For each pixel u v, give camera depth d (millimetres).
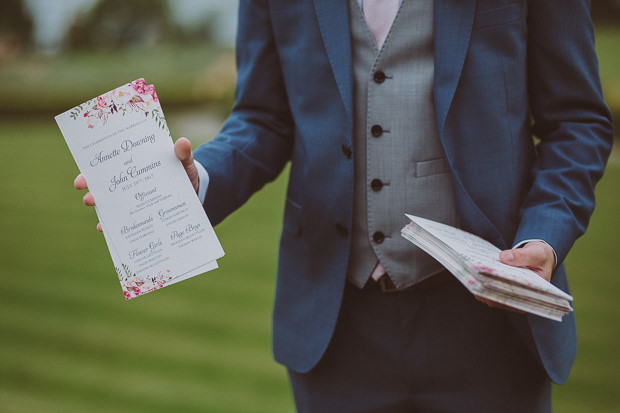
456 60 1182
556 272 1283
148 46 23453
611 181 7344
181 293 4387
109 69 20984
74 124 1129
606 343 3373
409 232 1118
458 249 1003
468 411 1305
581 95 1203
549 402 1371
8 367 3367
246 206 6953
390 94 1243
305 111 1319
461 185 1204
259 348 3457
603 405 2727
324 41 1268
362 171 1292
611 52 13531
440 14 1194
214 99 17172
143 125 1136
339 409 1376
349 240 1300
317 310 1352
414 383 1325
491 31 1178
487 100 1184
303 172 1337
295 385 1458
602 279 4391
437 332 1294
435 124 1239
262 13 1396
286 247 1422
